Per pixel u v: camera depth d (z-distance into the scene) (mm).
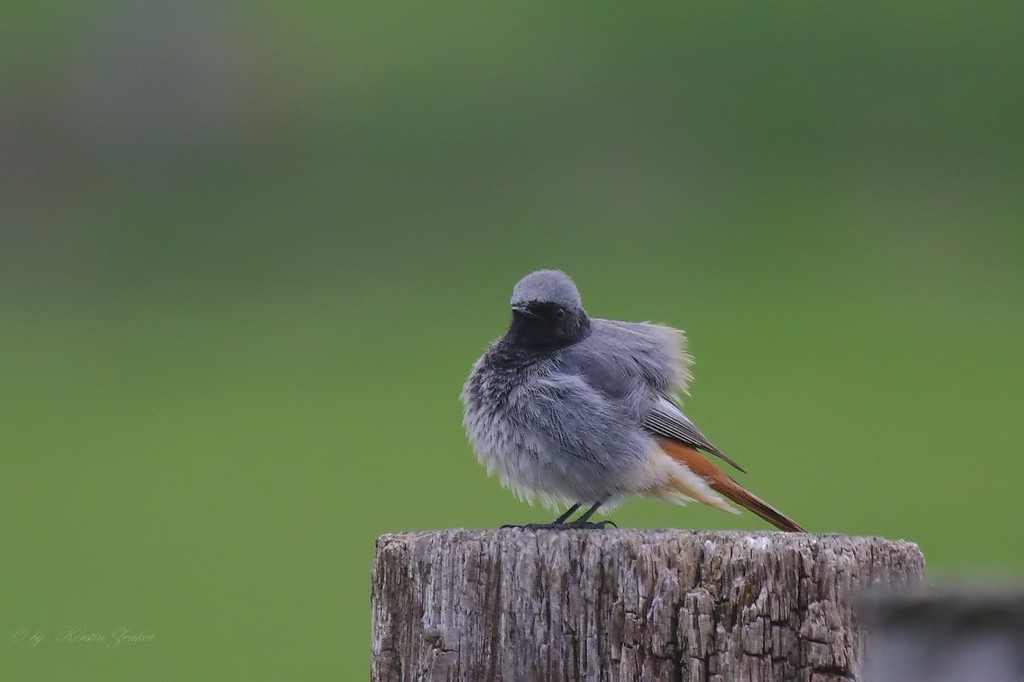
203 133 25906
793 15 28234
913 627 3572
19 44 26469
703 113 26172
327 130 25703
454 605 5258
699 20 28031
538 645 5164
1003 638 3471
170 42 26203
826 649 4988
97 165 25531
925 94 27109
